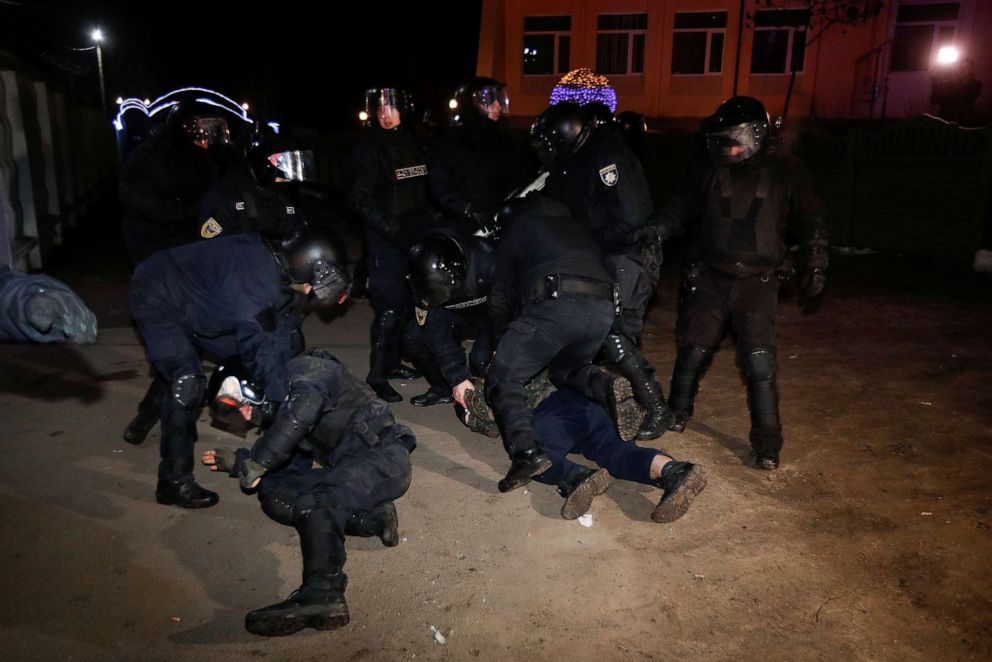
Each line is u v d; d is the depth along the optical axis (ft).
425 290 12.60
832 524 12.17
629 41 73.10
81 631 9.47
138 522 11.95
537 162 18.11
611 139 14.76
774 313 14.08
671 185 46.26
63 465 13.70
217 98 72.79
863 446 15.05
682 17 71.00
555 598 10.32
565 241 12.48
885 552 11.40
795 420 16.34
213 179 16.67
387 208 17.08
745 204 13.76
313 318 24.11
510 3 74.23
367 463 11.02
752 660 9.21
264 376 10.75
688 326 14.88
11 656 8.99
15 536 11.44
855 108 68.69
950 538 11.76
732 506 12.73
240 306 10.85
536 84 75.56
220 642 9.38
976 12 64.18
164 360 11.64
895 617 9.96
